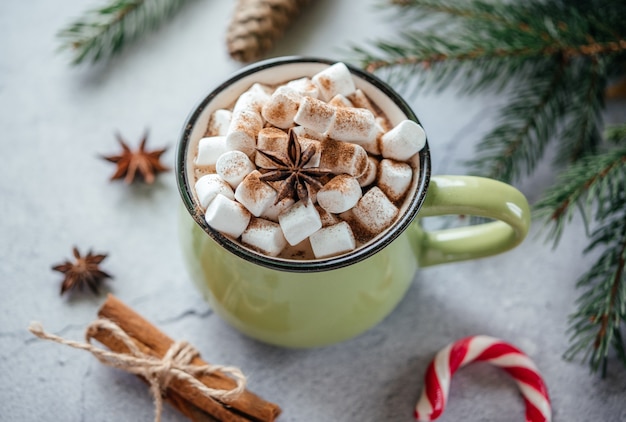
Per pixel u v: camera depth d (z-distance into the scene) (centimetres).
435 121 45
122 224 43
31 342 41
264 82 35
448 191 34
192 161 34
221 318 40
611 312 39
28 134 45
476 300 42
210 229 32
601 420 40
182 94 46
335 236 32
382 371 41
